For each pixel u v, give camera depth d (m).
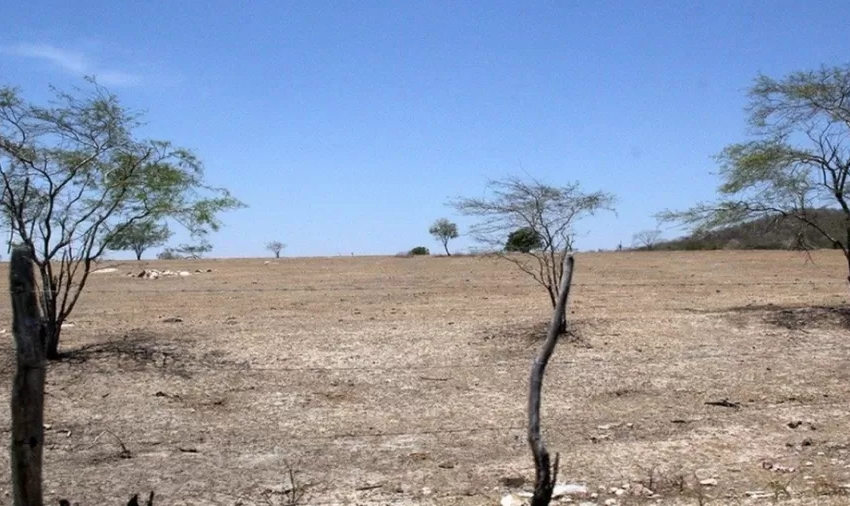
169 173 13.89
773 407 11.09
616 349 14.92
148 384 12.35
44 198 13.29
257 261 49.03
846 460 8.62
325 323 18.23
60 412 10.87
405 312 20.31
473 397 11.80
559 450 9.13
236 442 9.60
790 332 16.38
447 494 7.61
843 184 17.36
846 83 17.19
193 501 7.47
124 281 32.38
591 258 44.00
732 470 8.31
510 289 27.06
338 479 8.13
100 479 8.14
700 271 34.44
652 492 7.62
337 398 11.73
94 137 13.48
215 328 17.41
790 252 45.53
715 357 14.25
